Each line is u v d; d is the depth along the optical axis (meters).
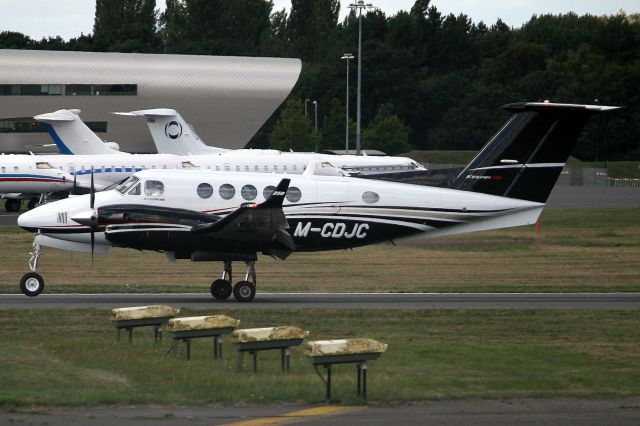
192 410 46.88
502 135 91.69
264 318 76.31
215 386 51.50
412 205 90.25
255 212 81.69
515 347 66.31
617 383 54.56
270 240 85.12
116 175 197.50
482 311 81.00
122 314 64.44
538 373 57.53
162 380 53.00
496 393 51.41
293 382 52.78
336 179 90.69
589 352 64.81
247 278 86.88
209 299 88.62
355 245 90.81
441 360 61.34
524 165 91.69
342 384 52.53
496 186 91.69
